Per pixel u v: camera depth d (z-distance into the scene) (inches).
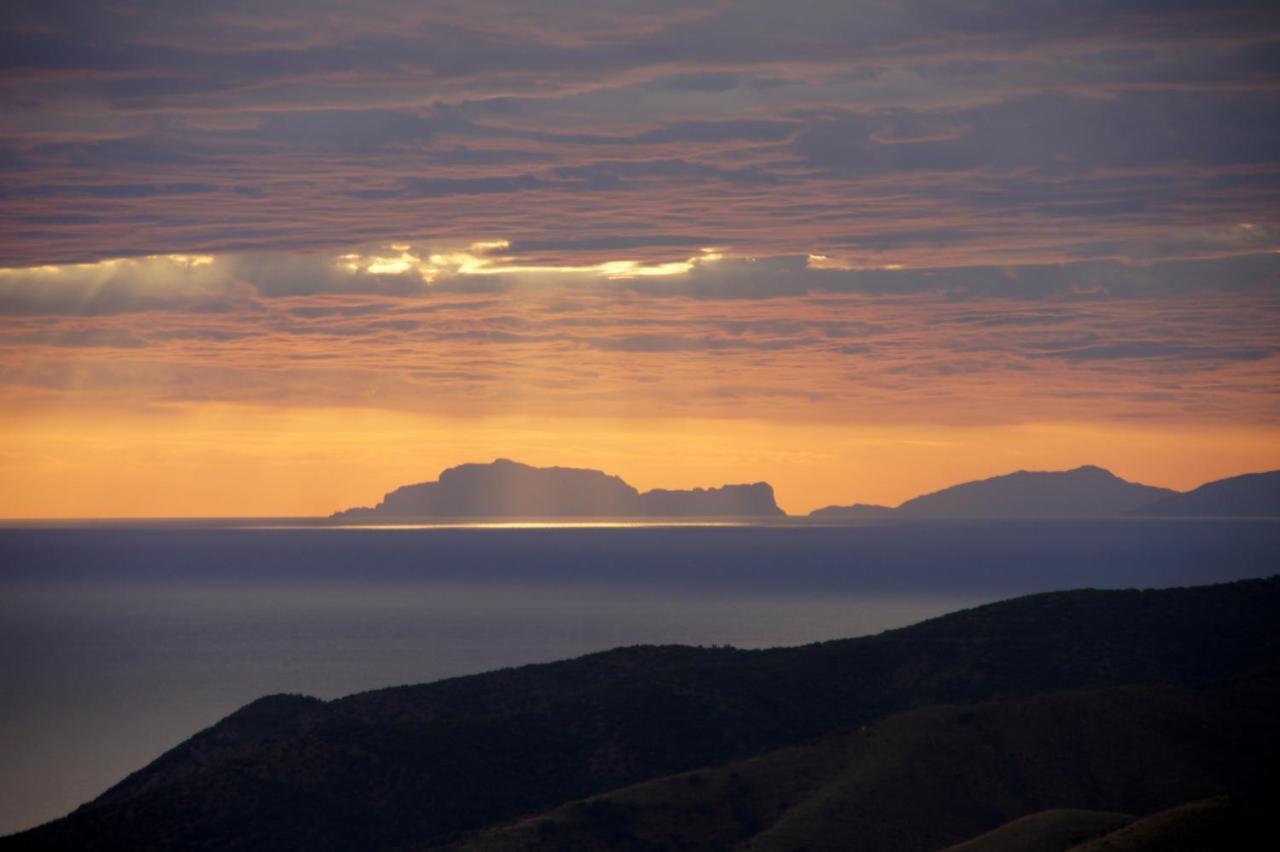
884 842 4279.0
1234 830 3454.7
